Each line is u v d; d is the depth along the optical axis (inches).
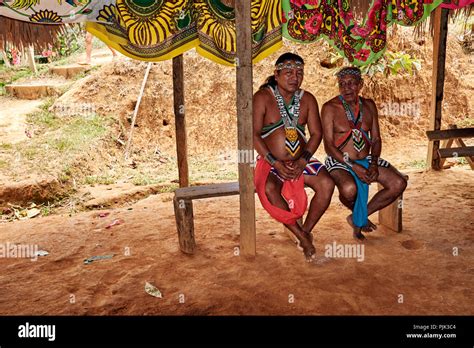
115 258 159.8
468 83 373.4
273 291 131.0
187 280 140.6
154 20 158.6
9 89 378.0
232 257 156.0
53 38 155.5
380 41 182.2
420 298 124.5
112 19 151.7
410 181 241.4
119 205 245.1
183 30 163.5
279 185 150.9
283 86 149.4
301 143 155.6
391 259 149.2
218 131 346.0
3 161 268.8
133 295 132.1
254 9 167.3
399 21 183.5
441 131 239.6
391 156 314.3
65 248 172.1
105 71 362.3
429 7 184.1
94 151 299.0
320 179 150.8
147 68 346.9
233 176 278.4
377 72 337.7
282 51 367.6
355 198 157.5
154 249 166.6
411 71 323.6
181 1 160.4
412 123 344.5
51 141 297.9
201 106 350.9
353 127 159.6
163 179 277.0
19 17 141.4
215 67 361.1
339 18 176.9
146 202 233.0
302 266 146.6
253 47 170.7
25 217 229.5
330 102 161.6
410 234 170.1
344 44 179.8
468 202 202.5
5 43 149.5
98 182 274.7
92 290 136.9
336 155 158.7
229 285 136.1
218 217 200.2
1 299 132.1
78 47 498.6
